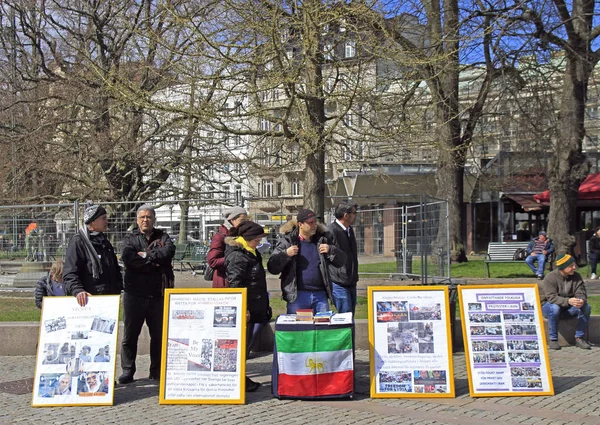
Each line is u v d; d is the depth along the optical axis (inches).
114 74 541.0
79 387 287.7
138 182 930.1
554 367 349.7
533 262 835.4
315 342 291.0
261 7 495.5
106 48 861.2
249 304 309.9
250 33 512.4
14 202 904.3
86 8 904.3
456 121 861.8
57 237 581.0
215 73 516.7
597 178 1189.7
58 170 892.0
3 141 889.5
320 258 318.0
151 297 326.6
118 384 326.3
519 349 295.0
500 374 292.2
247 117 560.7
